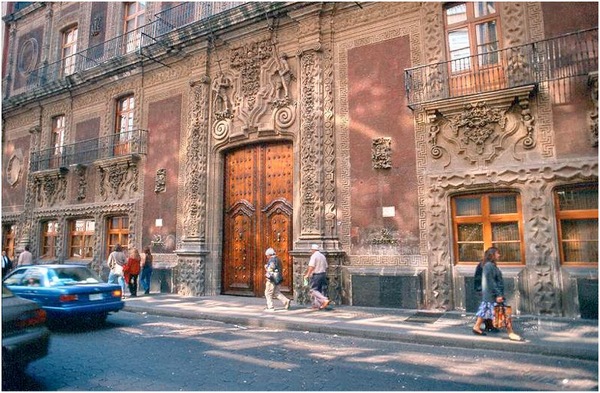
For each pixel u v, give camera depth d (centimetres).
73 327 866
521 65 924
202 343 722
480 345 681
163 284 1424
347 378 529
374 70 1123
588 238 845
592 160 827
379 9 1136
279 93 1277
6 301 492
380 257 1052
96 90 1803
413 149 1040
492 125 938
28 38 2197
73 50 1995
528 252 879
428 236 995
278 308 1048
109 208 1634
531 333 716
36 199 1947
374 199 1079
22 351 473
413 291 990
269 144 1317
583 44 866
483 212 959
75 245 1784
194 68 1459
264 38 1319
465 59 1009
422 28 1067
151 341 737
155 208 1517
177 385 498
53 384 500
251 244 1314
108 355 639
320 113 1175
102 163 1678
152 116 1585
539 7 927
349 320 870
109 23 1817
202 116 1417
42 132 2000
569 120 866
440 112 995
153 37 1563
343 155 1140
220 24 1363
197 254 1338
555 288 848
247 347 693
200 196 1379
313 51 1205
